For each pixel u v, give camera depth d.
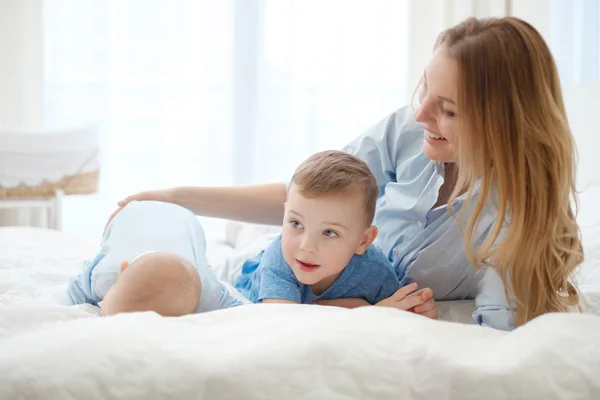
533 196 0.99
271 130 3.21
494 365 0.73
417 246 1.22
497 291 1.08
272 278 1.14
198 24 3.13
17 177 2.48
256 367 0.68
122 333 0.72
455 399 0.70
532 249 1.00
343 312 0.85
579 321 0.85
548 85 1.00
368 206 1.12
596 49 2.31
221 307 1.13
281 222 1.46
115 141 3.08
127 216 1.19
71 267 1.51
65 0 2.98
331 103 3.24
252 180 3.20
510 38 0.98
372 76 3.25
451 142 1.03
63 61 3.00
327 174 1.08
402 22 3.25
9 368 0.65
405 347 0.74
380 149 1.34
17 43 2.88
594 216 1.67
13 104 2.90
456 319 1.17
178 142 3.15
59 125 3.01
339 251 1.08
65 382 0.65
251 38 3.16
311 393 0.68
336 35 3.22
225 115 3.18
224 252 1.80
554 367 0.74
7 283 1.26
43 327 0.85
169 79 3.12
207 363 0.68
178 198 1.40
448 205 1.04
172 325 0.78
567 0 2.41
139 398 0.65
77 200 3.05
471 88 0.97
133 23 3.07
